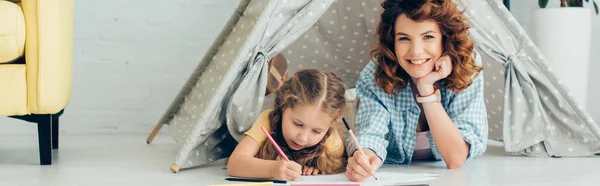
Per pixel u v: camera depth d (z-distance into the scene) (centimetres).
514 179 159
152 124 282
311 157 162
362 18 220
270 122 165
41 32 185
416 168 176
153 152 216
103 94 279
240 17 190
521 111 196
